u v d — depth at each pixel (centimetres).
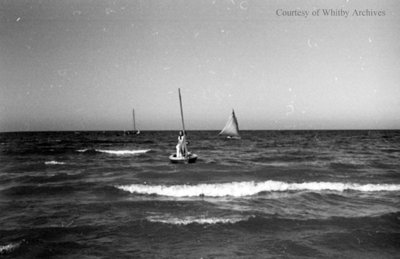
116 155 3406
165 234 862
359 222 948
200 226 917
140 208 1144
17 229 902
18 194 1405
